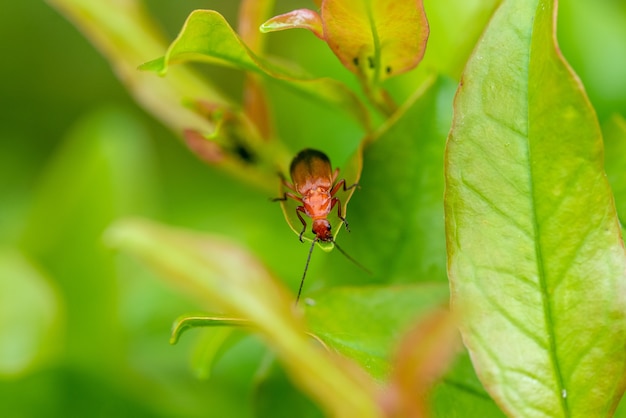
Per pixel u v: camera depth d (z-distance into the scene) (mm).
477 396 133
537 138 130
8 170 293
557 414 129
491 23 131
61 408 175
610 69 179
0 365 175
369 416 122
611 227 130
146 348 192
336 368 124
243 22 147
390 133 143
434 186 144
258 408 141
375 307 137
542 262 130
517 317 130
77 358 178
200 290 141
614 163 142
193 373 181
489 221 130
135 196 210
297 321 131
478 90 130
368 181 144
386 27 136
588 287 130
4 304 179
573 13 180
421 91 142
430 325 117
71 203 193
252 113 152
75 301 182
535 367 129
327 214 144
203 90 157
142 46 157
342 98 144
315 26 136
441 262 143
